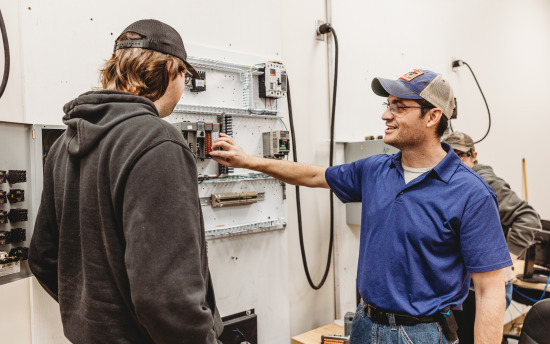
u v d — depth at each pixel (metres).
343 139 2.54
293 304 2.39
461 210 1.25
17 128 1.38
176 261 0.72
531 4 4.41
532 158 4.46
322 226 2.54
